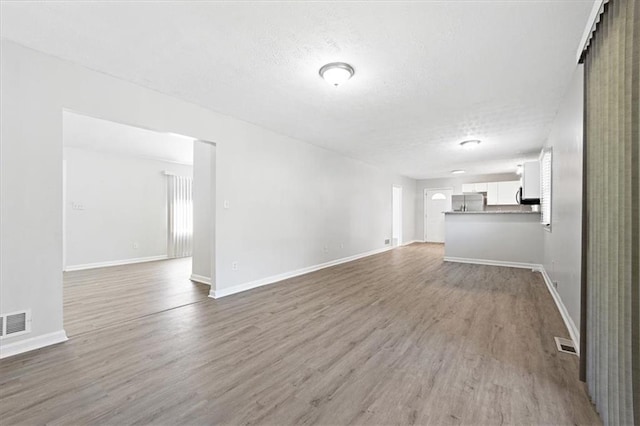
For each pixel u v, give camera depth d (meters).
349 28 2.00
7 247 2.21
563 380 1.89
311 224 5.40
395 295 3.84
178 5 1.79
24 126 2.28
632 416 1.22
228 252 3.87
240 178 4.02
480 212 6.07
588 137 1.81
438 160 6.86
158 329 2.74
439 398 1.72
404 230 9.66
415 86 2.90
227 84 2.90
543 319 2.96
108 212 6.12
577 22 1.90
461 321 2.93
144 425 1.51
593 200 1.70
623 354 1.29
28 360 2.15
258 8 1.81
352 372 2.00
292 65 2.51
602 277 1.54
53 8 1.83
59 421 1.53
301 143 5.14
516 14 1.83
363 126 4.26
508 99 3.21
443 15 1.85
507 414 1.58
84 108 2.58
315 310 3.27
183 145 5.57
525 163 5.65
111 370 2.03
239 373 1.99
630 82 1.25
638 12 1.19
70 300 3.65
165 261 6.68
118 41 2.20
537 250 5.57
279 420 1.54
